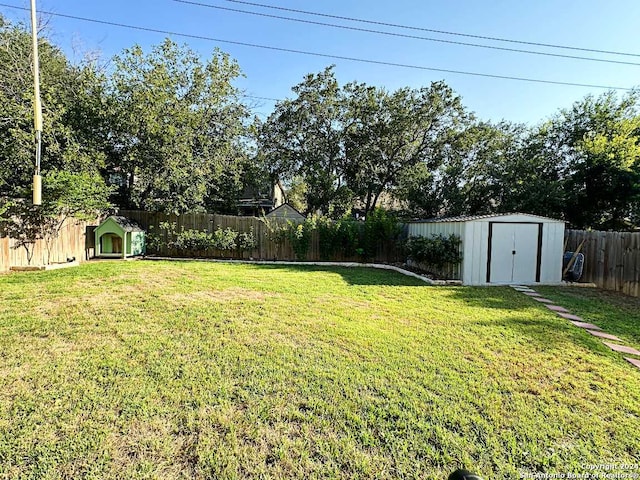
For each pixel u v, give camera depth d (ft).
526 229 28.58
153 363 11.18
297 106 61.46
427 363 11.67
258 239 41.06
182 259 39.27
